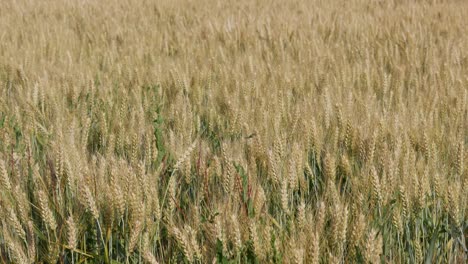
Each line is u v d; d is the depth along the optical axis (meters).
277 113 4.47
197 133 4.74
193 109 5.33
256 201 3.04
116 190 2.89
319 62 7.21
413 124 4.27
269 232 2.72
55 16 13.28
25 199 3.08
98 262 2.92
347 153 3.90
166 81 6.23
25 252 2.96
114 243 3.02
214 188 3.53
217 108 5.32
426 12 12.20
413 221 3.18
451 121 4.64
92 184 3.10
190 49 8.48
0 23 11.17
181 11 13.52
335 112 4.21
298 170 3.48
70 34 9.96
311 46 8.42
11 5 14.28
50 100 5.14
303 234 2.71
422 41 8.74
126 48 8.57
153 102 5.38
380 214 3.12
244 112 4.68
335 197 3.07
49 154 3.69
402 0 14.71
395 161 3.39
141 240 2.83
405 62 7.46
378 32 9.55
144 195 3.03
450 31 9.93
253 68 6.69
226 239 2.84
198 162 3.51
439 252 3.07
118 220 2.96
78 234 3.04
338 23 10.45
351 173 3.56
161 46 8.98
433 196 3.37
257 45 8.55
